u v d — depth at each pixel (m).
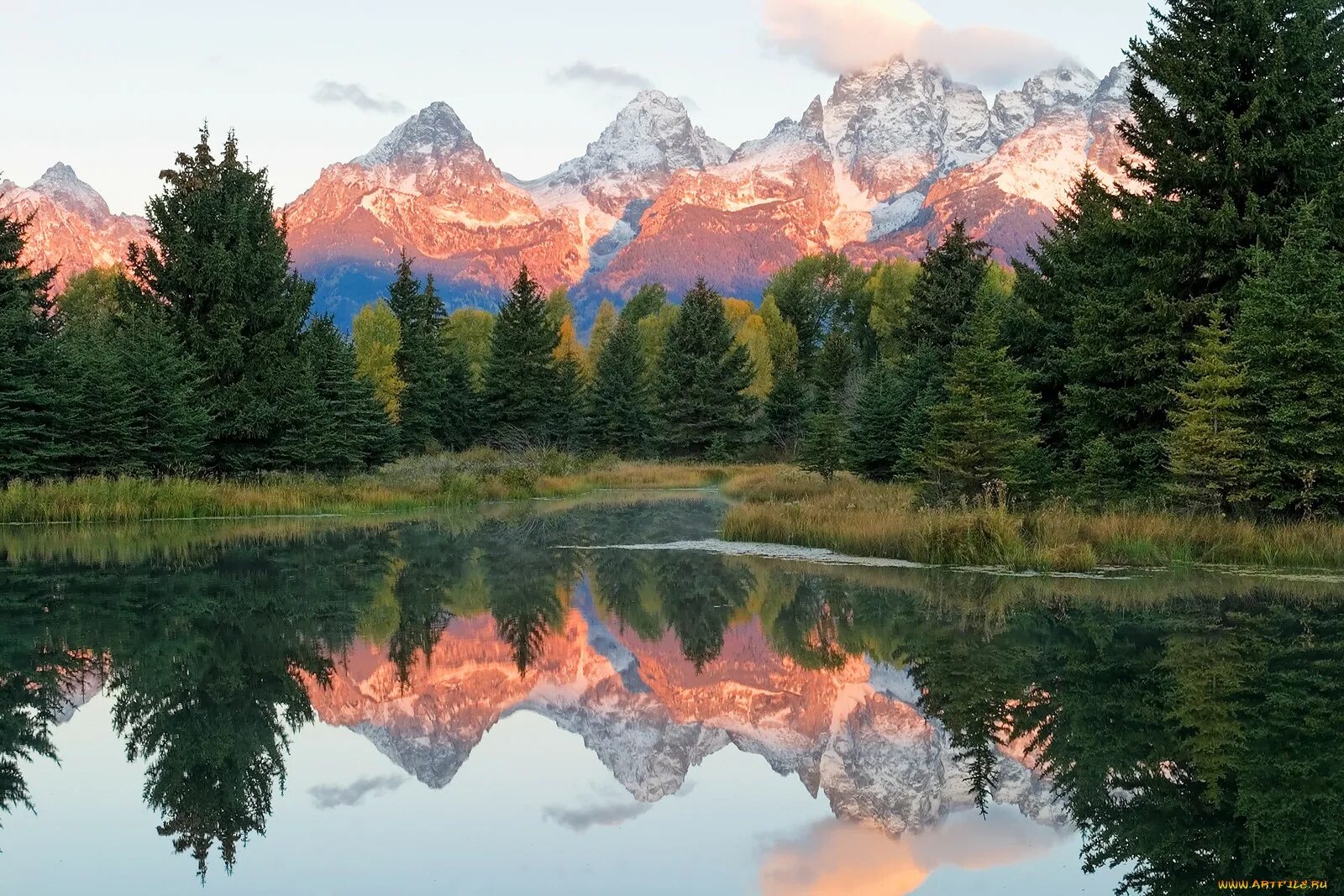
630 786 7.76
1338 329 18.77
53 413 29.98
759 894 5.75
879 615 13.95
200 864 6.20
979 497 22.25
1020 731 8.71
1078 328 24.62
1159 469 22.84
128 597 15.50
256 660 11.60
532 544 23.53
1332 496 19.33
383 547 22.75
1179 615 13.28
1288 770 7.61
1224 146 22.56
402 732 9.09
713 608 14.95
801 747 8.67
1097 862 6.22
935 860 6.24
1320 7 22.20
